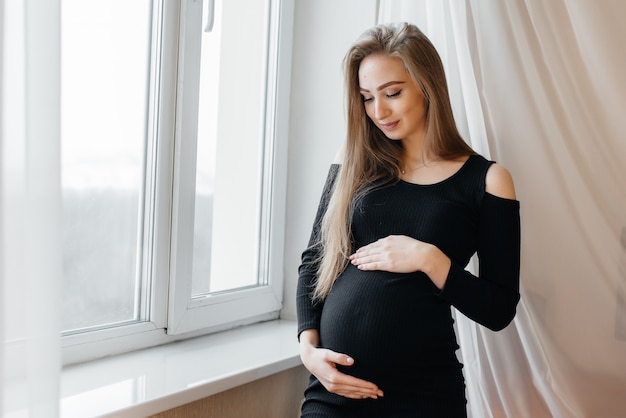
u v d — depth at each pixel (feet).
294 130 7.31
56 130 3.49
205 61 6.26
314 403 5.10
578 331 6.26
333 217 5.40
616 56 6.07
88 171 5.25
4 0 3.16
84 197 5.24
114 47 5.35
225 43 6.51
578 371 6.25
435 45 6.34
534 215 6.31
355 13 7.00
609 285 6.21
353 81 5.38
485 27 6.34
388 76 5.08
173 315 5.91
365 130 5.44
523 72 6.28
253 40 6.89
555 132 6.25
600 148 6.19
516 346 6.36
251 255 7.08
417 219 5.07
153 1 5.63
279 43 7.06
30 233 3.46
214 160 6.47
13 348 3.42
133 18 5.49
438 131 5.24
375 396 4.81
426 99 5.28
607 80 6.10
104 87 5.31
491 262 5.05
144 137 5.65
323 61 7.16
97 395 4.59
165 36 5.61
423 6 6.50
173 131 5.76
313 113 7.22
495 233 5.01
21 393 3.44
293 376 6.44
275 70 7.07
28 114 3.41
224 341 6.32
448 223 5.00
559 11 6.23
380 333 4.85
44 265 3.50
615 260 6.20
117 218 5.50
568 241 6.27
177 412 5.13
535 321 6.28
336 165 5.83
